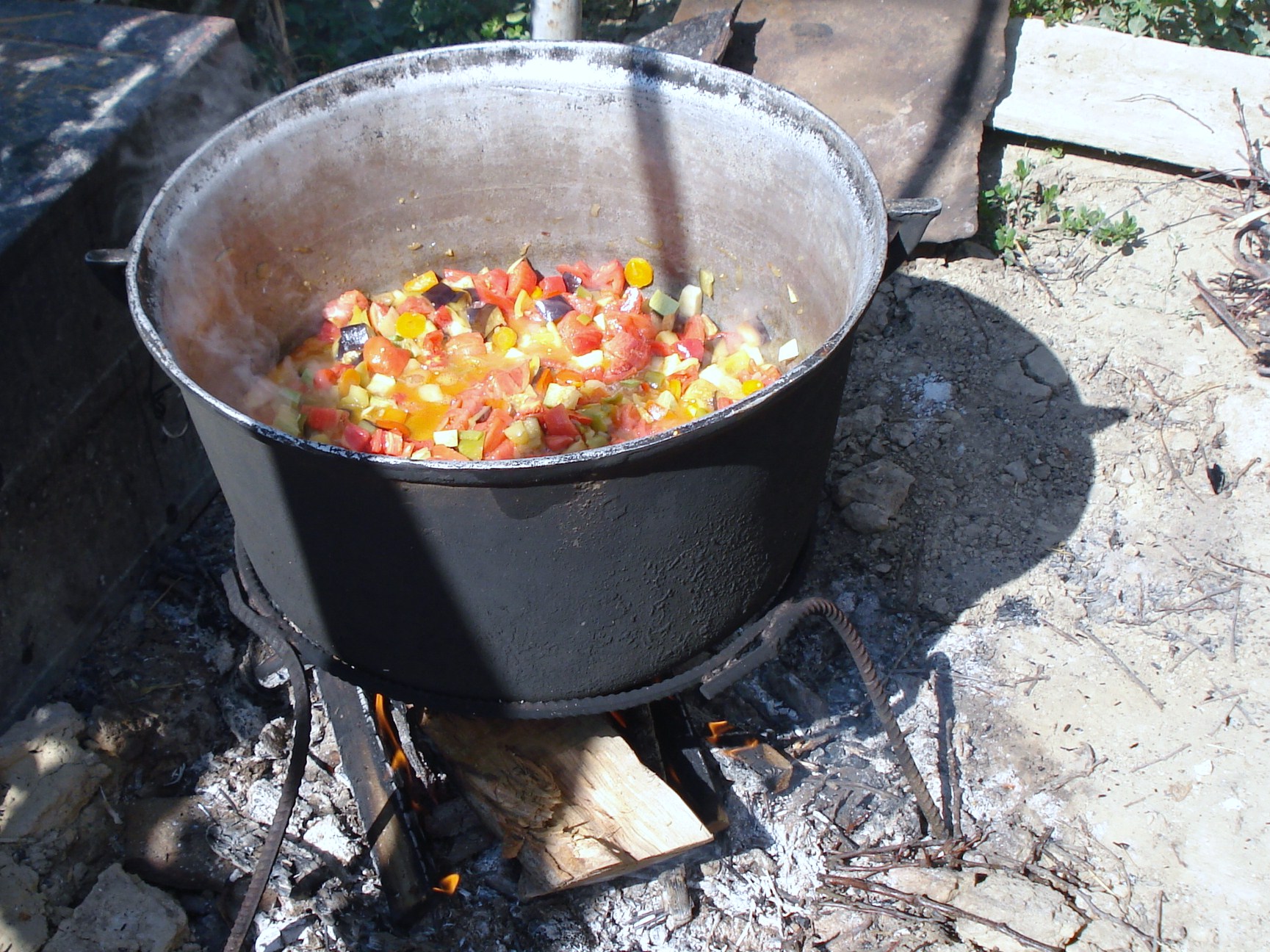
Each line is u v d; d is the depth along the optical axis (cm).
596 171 103
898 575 107
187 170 85
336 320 103
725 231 101
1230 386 116
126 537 104
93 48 105
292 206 95
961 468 113
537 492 68
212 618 104
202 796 93
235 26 110
